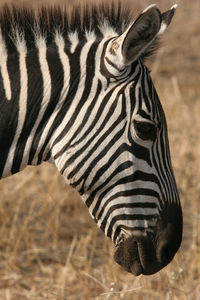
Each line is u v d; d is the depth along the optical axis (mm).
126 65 7754
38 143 7996
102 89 7875
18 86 7984
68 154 7883
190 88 28281
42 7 8359
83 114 7863
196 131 22484
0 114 7938
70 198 17500
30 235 15742
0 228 16094
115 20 8414
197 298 11844
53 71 8000
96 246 15219
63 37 8211
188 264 13805
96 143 7832
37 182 18422
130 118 7820
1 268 14188
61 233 16016
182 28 35281
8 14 8219
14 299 12906
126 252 8062
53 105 7953
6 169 8031
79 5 8414
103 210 8008
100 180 7887
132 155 7832
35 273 14180
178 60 31938
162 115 8125
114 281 12250
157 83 28328
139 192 7898
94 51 8023
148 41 7516
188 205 17938
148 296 12219
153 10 7227
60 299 11938
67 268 13539
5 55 8117
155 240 8039
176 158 20016
